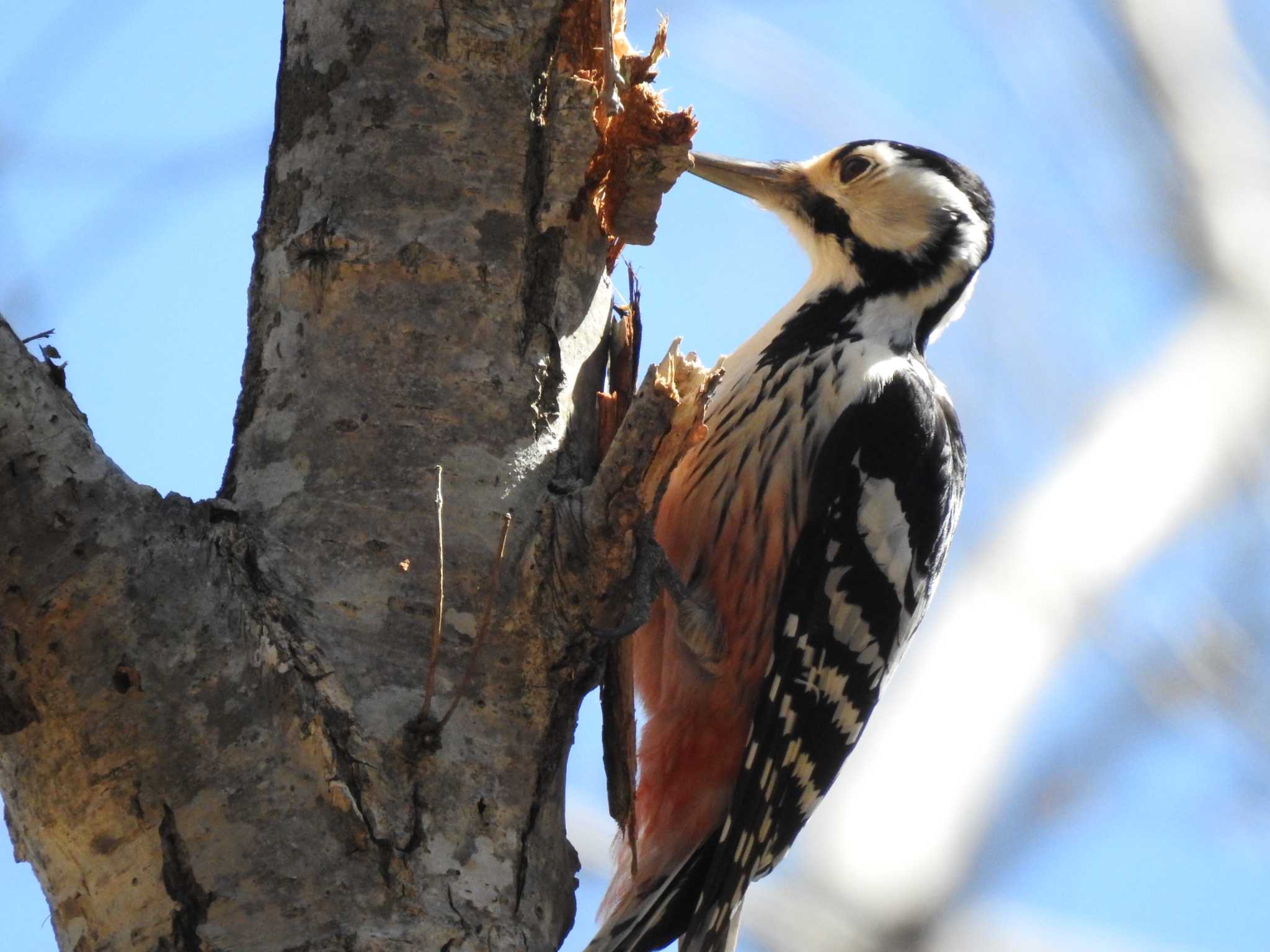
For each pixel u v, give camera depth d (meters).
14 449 5.26
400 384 6.16
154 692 5.29
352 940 5.08
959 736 10.61
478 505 6.02
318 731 5.30
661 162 6.69
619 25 6.90
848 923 9.52
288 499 5.98
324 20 6.68
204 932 5.11
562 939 5.70
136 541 5.40
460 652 5.76
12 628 5.24
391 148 6.45
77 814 5.27
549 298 6.49
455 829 5.44
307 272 6.34
